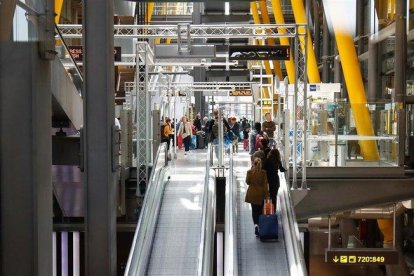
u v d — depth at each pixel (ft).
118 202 67.72
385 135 73.97
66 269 69.67
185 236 58.23
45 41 38.04
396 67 106.22
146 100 73.51
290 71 158.61
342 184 72.84
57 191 65.62
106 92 49.83
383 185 73.15
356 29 139.64
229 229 55.52
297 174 73.77
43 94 38.70
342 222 131.13
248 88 155.63
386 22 118.32
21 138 37.32
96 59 49.78
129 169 72.02
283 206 62.44
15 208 37.60
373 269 123.24
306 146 73.82
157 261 53.98
